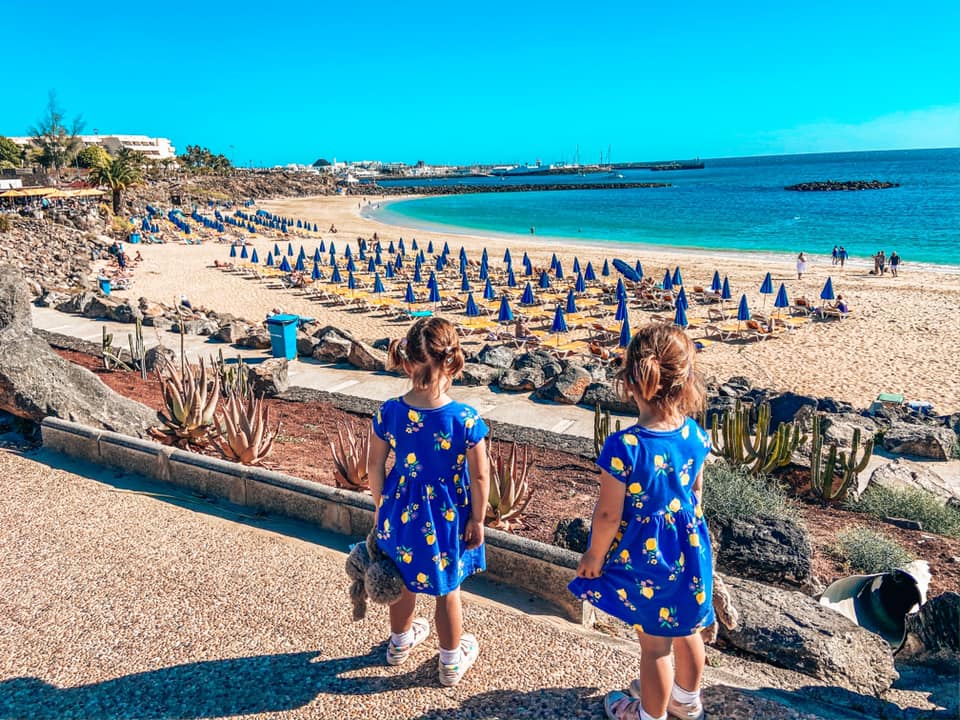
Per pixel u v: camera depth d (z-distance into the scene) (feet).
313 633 11.49
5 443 20.26
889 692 11.32
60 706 9.78
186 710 9.71
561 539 16.75
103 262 128.06
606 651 11.02
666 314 89.66
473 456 9.59
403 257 146.82
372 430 9.91
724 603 9.85
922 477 26.63
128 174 208.44
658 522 8.36
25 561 13.79
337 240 189.06
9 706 9.76
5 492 16.98
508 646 11.13
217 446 22.16
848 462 25.77
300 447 26.16
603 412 34.94
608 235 200.75
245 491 16.52
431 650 11.06
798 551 16.25
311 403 34.55
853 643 12.07
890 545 18.53
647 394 8.28
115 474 18.30
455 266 131.44
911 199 311.47
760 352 68.95
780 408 37.78
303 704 9.80
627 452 8.17
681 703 9.16
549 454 28.30
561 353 70.64
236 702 9.86
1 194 173.88
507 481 18.16
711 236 192.54
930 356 64.90
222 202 329.93
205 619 11.88
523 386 38.65
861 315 83.41
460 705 9.75
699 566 8.52
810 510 23.21
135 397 31.58
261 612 12.08
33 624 11.75
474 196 496.64
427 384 9.46
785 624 12.25
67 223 159.02
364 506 14.92
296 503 15.85
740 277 116.88
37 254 113.09
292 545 14.55
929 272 118.93
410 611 10.46
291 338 44.42
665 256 148.97
